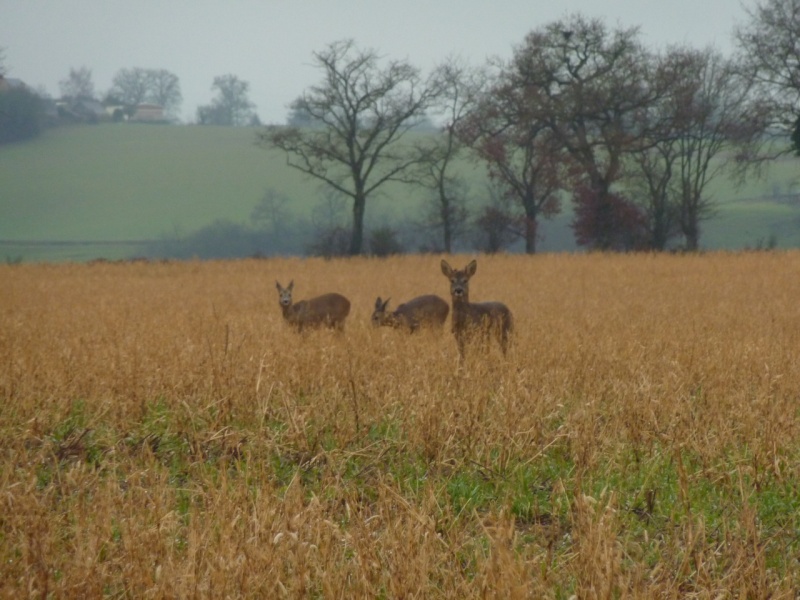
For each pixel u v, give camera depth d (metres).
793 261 136.88
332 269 148.88
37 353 46.84
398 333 53.66
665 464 32.19
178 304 85.50
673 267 131.25
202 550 23.00
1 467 30.92
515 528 27.05
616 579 22.03
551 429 36.09
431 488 26.73
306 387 41.53
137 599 21.91
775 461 30.47
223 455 33.09
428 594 21.81
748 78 199.12
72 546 24.12
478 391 37.22
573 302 81.31
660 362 44.22
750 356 44.19
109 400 39.09
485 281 112.31
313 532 24.02
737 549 24.41
